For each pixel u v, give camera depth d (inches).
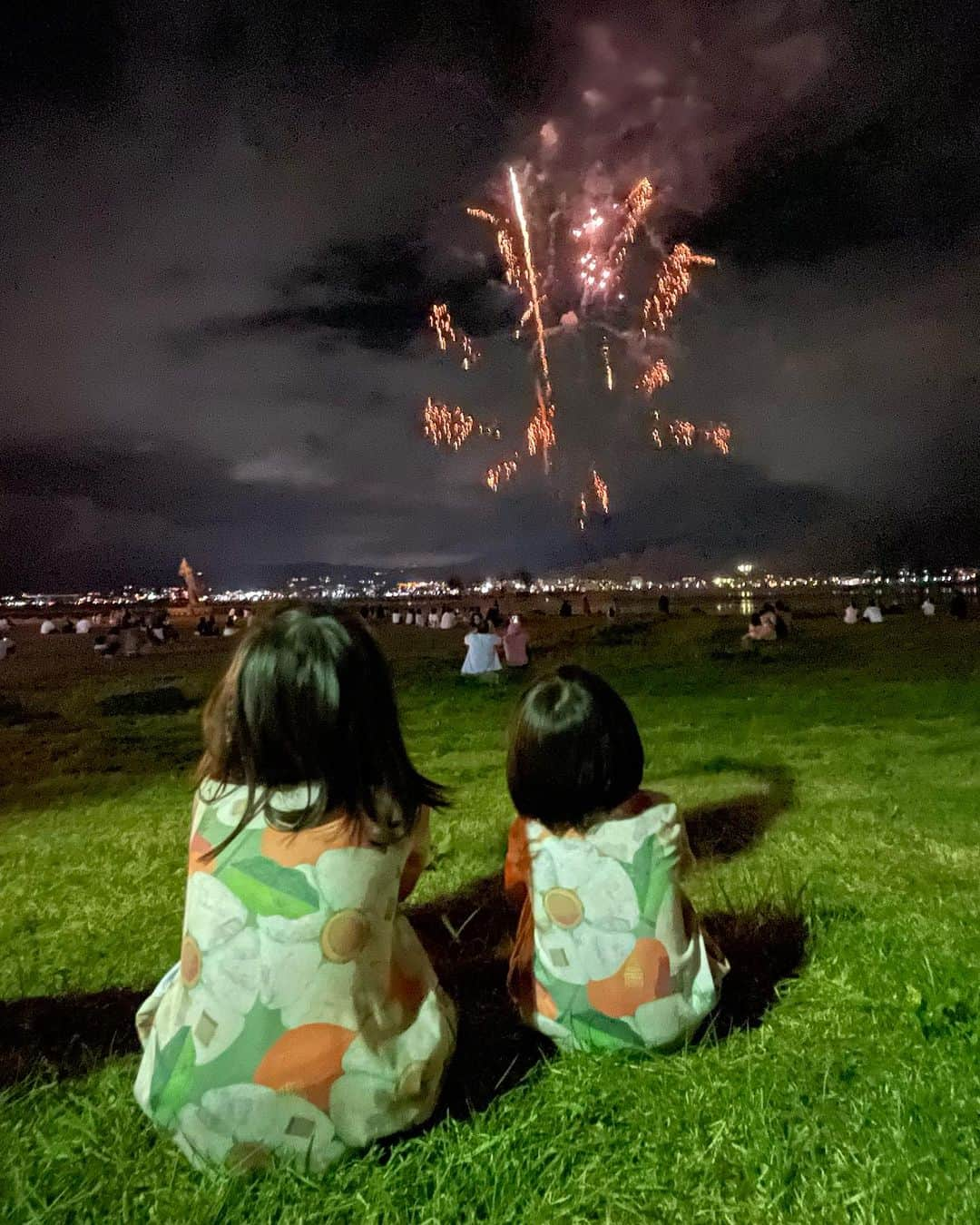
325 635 91.5
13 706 609.3
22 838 257.9
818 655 794.2
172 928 171.6
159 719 542.6
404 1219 87.7
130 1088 110.0
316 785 90.7
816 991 131.1
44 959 157.2
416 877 108.9
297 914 87.1
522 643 770.8
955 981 128.8
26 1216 89.0
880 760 325.4
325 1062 86.7
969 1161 91.8
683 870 115.8
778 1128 98.6
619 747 109.2
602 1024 111.1
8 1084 112.4
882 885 182.7
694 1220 87.6
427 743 403.2
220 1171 89.7
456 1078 112.3
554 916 111.4
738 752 350.3
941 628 1119.6
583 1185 91.3
